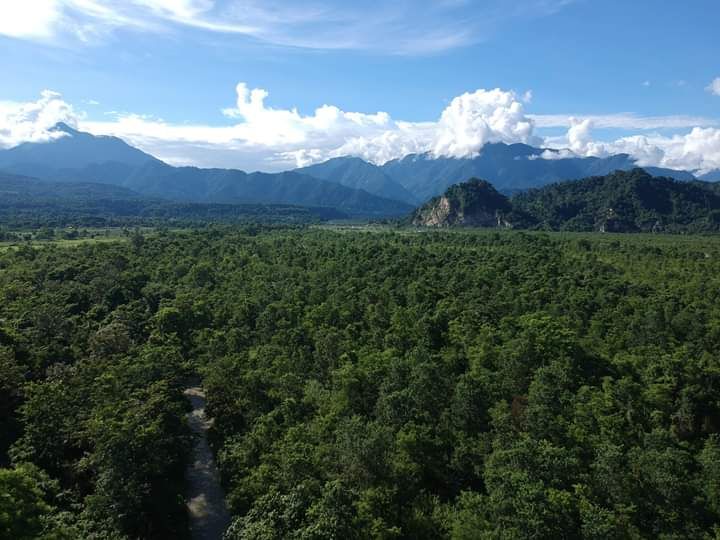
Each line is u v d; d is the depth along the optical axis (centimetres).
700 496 4891
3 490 3766
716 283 13538
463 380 6794
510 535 3975
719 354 9275
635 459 5194
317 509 4238
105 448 4934
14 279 11169
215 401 7088
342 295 11806
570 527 4103
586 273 14875
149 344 8250
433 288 12444
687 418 7131
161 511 5191
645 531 4659
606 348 9044
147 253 15900
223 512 5775
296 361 7994
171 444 5762
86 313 9900
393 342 8831
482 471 5450
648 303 11750
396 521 4747
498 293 12244
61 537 3875
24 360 7106
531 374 7506
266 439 5769
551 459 4881
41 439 5575
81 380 6456
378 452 5088
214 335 9131
